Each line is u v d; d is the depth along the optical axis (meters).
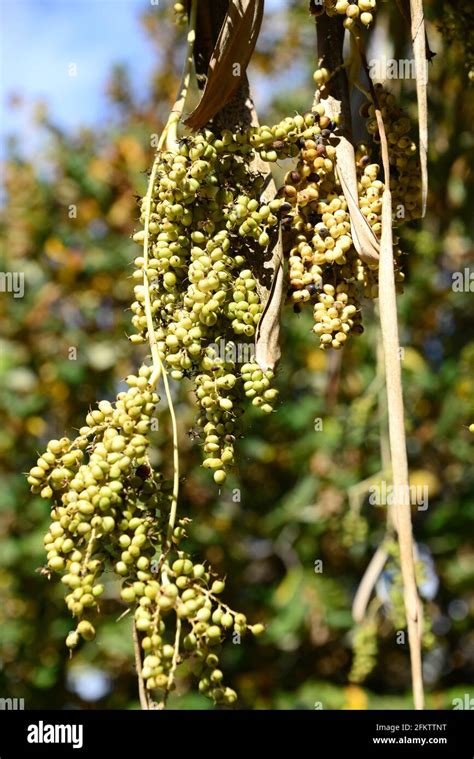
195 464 3.24
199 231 1.26
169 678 1.06
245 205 1.26
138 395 1.15
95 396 3.49
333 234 1.29
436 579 3.39
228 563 3.43
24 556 3.34
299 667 3.52
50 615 3.36
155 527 1.13
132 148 3.64
